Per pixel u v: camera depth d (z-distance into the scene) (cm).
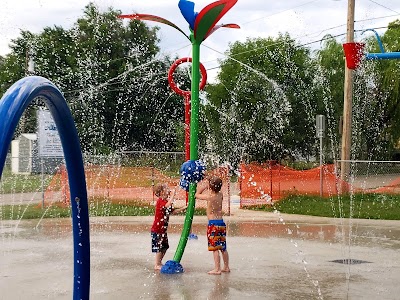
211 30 753
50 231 1173
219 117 3588
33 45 3606
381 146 3459
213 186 730
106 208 1587
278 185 1855
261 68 3600
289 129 3562
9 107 191
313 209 1571
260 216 1498
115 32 4000
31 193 1939
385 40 3225
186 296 611
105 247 969
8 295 620
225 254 744
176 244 995
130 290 637
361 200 1738
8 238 1069
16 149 2588
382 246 1000
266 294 627
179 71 4025
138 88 4012
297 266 799
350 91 2000
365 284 688
